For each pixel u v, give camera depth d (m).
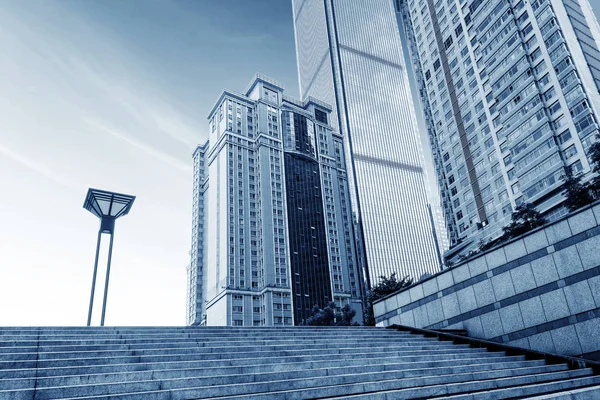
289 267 113.75
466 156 76.62
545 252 14.23
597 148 36.09
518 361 11.79
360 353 10.91
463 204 76.12
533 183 61.09
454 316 16.98
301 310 109.69
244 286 107.50
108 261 21.41
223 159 121.44
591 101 56.56
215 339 11.48
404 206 170.00
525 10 67.00
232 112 127.50
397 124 189.12
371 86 190.62
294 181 127.00
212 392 7.20
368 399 7.41
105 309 20.16
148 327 11.80
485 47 73.88
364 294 126.69
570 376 10.62
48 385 6.88
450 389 8.45
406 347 12.66
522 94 65.19
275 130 132.25
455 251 75.31
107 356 8.59
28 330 10.38
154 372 7.78
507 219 65.56
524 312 14.51
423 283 18.70
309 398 7.46
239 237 112.56
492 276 15.83
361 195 160.50
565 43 60.47
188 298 141.00
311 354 10.73
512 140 65.81
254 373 8.52
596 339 12.40
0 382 6.53
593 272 12.83
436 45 88.25
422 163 187.38
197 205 146.38
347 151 168.12
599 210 12.91
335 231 130.38
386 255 154.38
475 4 77.00
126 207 22.75
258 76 137.75
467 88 78.00
